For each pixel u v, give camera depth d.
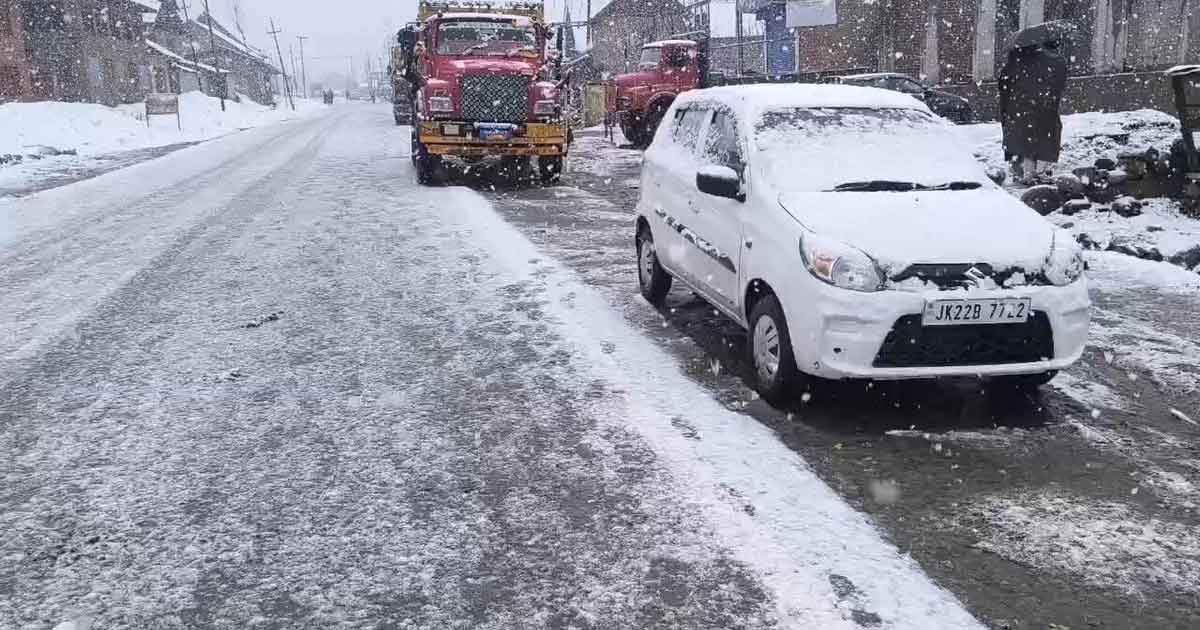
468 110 14.49
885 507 3.63
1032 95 10.49
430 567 3.18
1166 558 3.24
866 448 4.24
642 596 2.98
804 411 4.72
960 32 26.22
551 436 4.35
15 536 3.42
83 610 2.93
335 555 3.27
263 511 3.61
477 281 7.73
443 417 4.62
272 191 14.51
